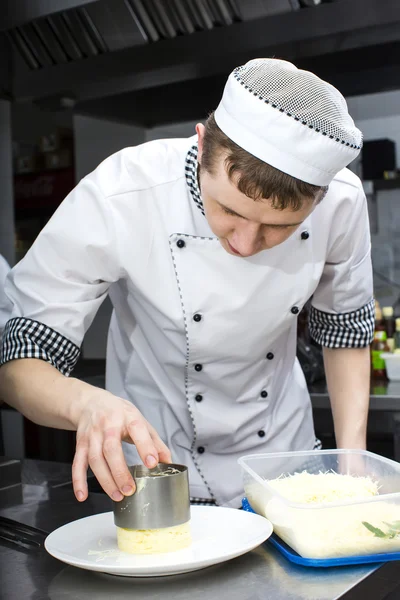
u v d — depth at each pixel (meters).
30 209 3.91
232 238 0.99
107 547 0.91
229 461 1.45
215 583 0.84
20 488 1.25
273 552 0.93
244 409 1.42
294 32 2.22
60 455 2.90
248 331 1.30
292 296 1.31
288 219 0.94
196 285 1.27
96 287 1.27
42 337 1.20
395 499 0.92
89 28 2.57
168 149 1.31
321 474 1.07
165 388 1.42
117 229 1.24
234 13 2.37
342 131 0.94
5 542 1.01
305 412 1.57
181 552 0.88
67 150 3.73
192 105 2.89
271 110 0.91
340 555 0.87
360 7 2.11
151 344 1.39
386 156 3.16
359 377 1.46
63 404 1.04
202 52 2.37
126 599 0.80
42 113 3.75
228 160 0.93
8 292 1.29
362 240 1.41
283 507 0.91
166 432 1.43
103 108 2.90
